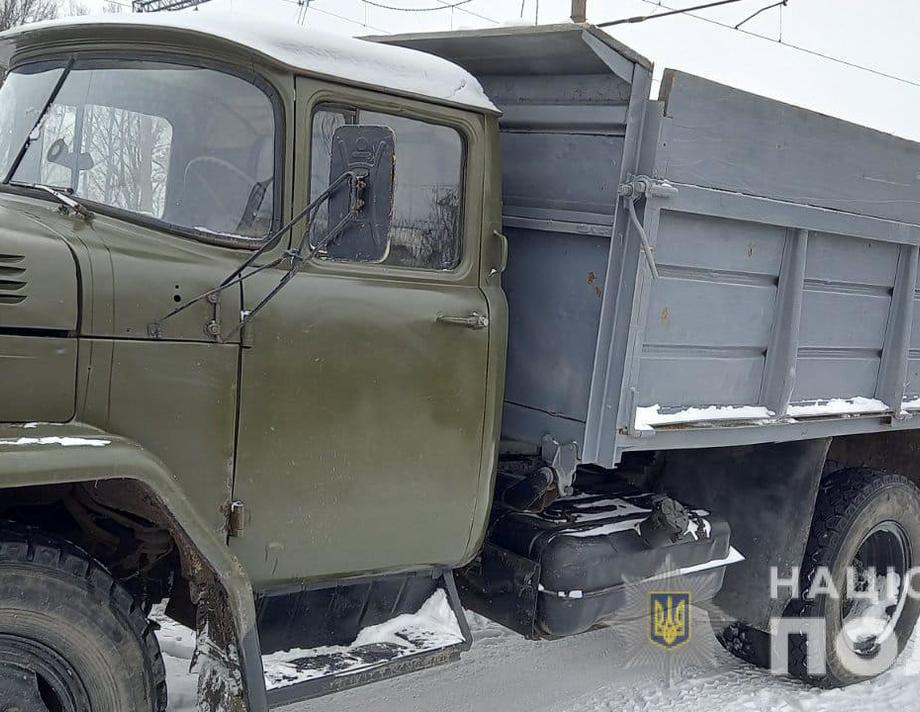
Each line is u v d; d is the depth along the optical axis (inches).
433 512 131.7
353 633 130.4
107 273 103.5
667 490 187.8
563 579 145.4
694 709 172.4
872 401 183.3
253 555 117.0
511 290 150.3
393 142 104.0
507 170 151.5
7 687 94.4
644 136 133.5
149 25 117.2
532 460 149.9
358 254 105.9
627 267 134.6
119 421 104.3
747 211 145.7
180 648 160.6
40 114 124.9
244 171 114.7
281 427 115.6
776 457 179.2
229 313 110.5
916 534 196.4
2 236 99.0
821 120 154.4
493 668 185.2
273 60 112.5
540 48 137.0
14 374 97.5
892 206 172.9
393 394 124.6
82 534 118.4
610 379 136.9
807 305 163.5
